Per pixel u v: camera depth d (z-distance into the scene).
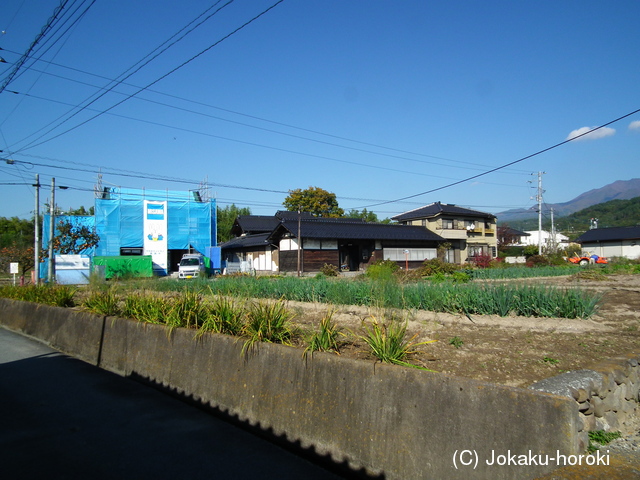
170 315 7.29
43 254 29.92
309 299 13.08
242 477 4.07
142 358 7.50
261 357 5.42
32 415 5.71
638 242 54.28
